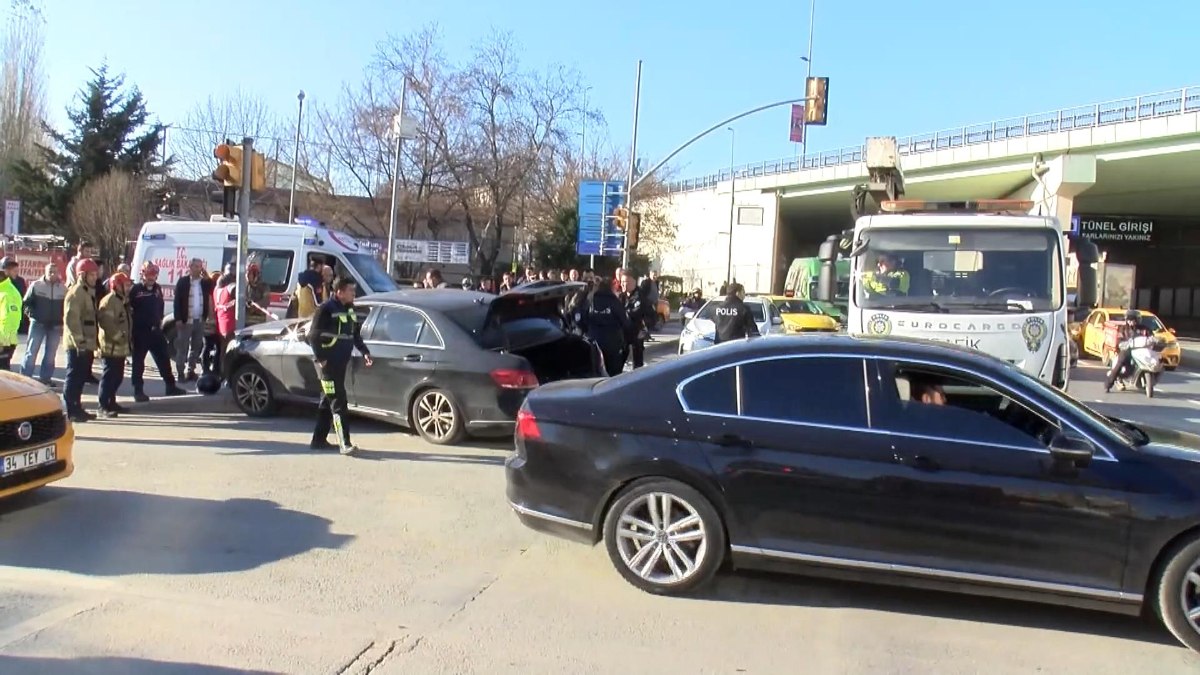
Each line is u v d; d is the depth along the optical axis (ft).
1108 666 14.03
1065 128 113.50
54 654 13.21
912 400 15.88
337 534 19.61
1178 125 100.78
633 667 13.50
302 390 32.71
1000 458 15.14
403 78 105.40
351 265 49.98
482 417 29.14
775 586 17.13
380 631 14.51
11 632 13.94
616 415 16.87
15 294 36.32
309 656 13.48
